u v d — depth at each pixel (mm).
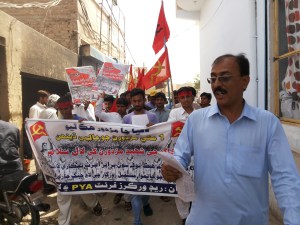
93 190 3928
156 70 5434
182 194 1797
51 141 3873
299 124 3846
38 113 5824
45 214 4543
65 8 11695
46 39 7680
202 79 11000
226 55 1714
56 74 8516
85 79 4699
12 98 5777
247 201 1637
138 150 3930
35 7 11820
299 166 3402
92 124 3895
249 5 5270
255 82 5199
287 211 1473
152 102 6988
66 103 4055
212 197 1693
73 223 4184
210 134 1726
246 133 1667
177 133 3861
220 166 1675
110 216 4414
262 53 4910
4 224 3771
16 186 3398
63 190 3842
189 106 4230
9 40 5672
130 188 3914
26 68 6434
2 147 3400
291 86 4105
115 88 4816
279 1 4406
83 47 11719
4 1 11953
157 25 5523
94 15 14430
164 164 1760
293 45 4008
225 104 1694
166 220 4285
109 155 3945
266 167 1670
